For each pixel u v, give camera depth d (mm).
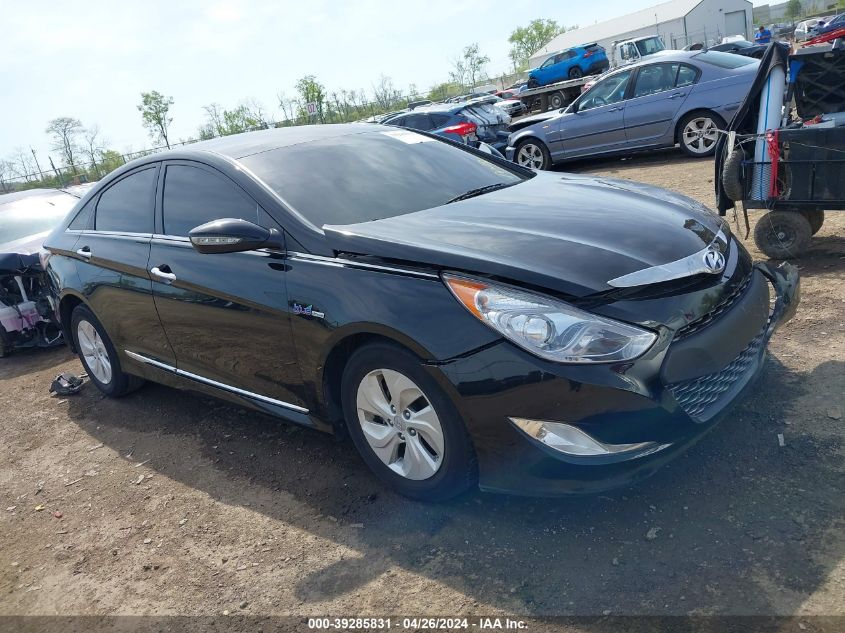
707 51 11062
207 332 3609
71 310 5000
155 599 2766
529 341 2424
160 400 4820
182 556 3010
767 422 3115
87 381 5484
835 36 5258
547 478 2498
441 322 2574
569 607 2307
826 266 4879
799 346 3768
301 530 3021
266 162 3590
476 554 2646
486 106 14273
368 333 2818
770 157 4852
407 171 3719
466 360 2518
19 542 3379
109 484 3775
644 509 2709
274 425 4086
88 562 3104
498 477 2607
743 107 5102
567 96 22688
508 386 2455
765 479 2744
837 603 2113
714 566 2357
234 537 3068
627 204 3201
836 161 4621
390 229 2992
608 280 2488
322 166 3600
